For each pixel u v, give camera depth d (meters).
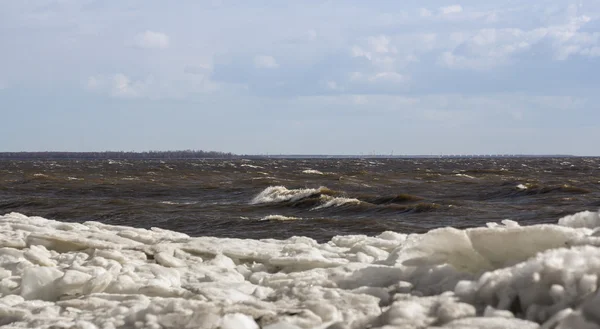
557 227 6.65
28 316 7.24
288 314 5.97
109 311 6.84
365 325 5.59
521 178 61.53
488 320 4.98
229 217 28.22
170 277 8.99
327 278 7.80
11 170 91.69
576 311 4.73
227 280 8.92
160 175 75.12
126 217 29.02
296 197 35.62
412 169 101.50
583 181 52.84
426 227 25.47
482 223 26.67
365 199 35.66
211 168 103.19
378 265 8.28
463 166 119.56
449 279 6.72
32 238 11.48
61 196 44.31
